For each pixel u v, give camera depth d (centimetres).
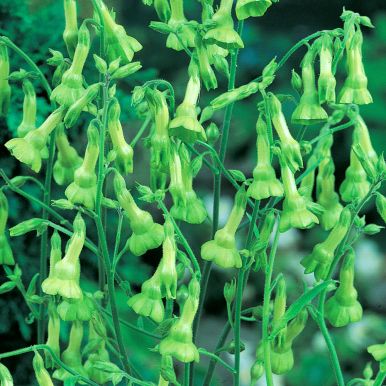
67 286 54
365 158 55
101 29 55
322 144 59
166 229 54
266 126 54
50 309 58
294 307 54
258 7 53
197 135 54
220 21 54
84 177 54
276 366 57
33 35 67
